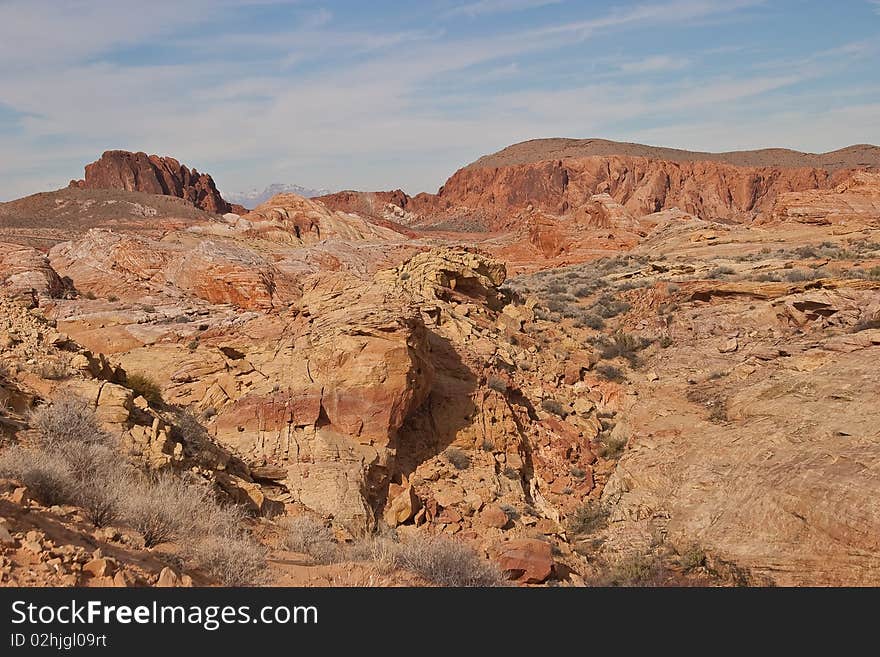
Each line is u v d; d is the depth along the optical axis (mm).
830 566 14359
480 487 19906
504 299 37125
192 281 47688
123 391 13773
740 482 18344
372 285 23359
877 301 29062
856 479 15492
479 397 22922
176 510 10047
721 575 15805
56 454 10297
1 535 7199
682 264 47906
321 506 16578
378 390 19453
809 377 22953
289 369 20547
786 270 40875
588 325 37594
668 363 30406
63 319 33719
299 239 93062
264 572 9406
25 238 123875
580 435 25156
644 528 18875
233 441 18875
